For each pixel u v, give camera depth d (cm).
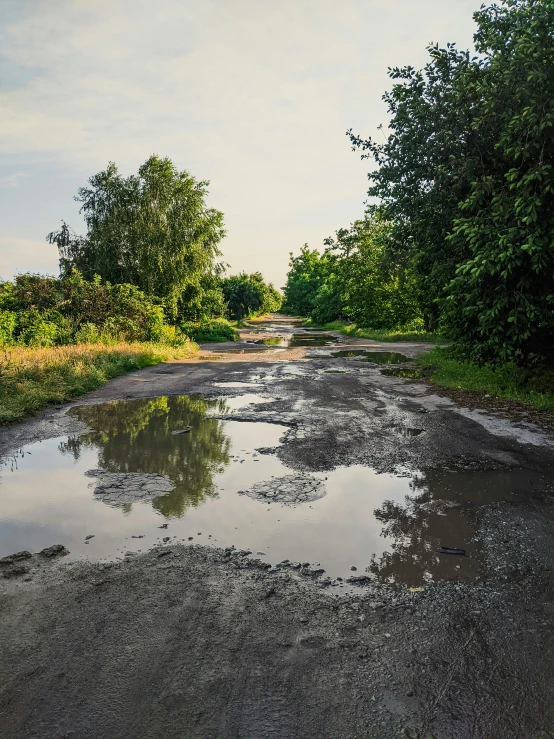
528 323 885
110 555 410
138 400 1136
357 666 277
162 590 356
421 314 3453
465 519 473
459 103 1056
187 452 704
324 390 1245
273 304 15350
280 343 3200
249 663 279
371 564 393
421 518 476
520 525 458
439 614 327
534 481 571
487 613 328
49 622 319
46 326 2073
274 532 450
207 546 424
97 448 730
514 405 1002
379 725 237
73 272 2581
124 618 322
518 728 236
